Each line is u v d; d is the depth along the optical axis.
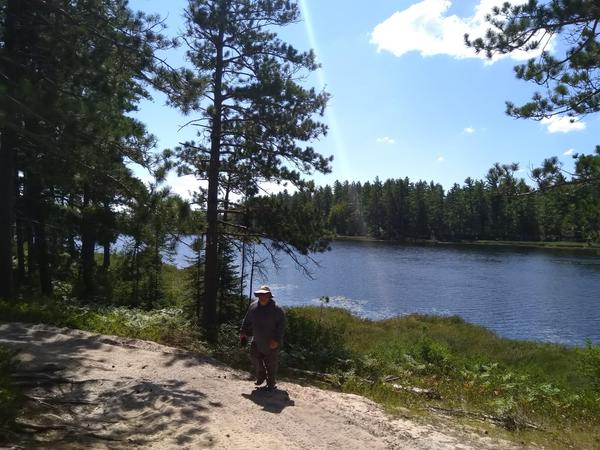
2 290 12.58
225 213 18.28
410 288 43.00
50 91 8.48
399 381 12.17
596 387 12.86
